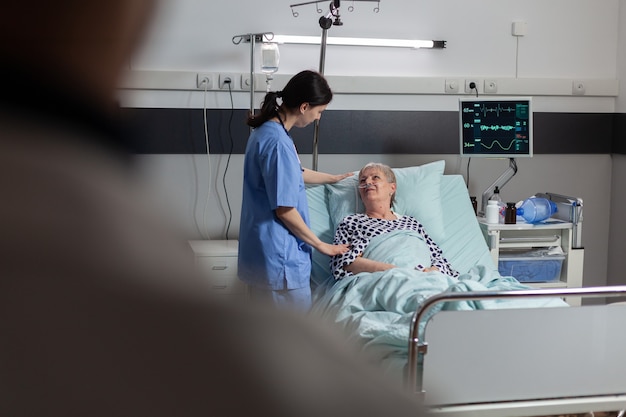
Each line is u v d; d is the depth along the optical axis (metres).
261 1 4.02
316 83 3.07
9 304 0.25
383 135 4.23
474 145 4.03
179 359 0.25
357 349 0.29
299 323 0.28
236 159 4.07
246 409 0.25
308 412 0.26
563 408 2.26
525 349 2.21
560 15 4.33
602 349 2.25
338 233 3.60
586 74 4.40
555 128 4.41
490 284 3.34
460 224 3.86
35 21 0.25
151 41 0.27
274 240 3.09
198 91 4.00
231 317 0.27
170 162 4.03
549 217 4.04
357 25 4.14
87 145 0.26
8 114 0.26
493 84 4.27
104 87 0.26
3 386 0.25
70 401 0.25
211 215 4.09
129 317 0.25
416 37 4.20
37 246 0.25
